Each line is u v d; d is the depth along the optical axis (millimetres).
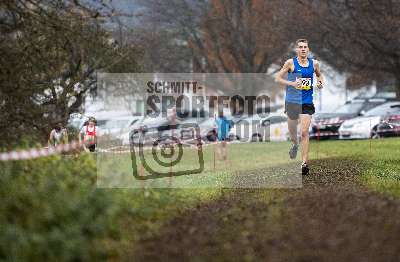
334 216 21703
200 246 19984
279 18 109188
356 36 96438
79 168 28578
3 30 36031
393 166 40500
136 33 85688
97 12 37562
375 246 18266
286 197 26891
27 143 31281
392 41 93812
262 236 20297
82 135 48781
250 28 129875
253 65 130625
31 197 22828
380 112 90688
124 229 22422
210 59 139875
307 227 20625
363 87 136750
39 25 36125
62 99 40594
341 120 88312
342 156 50312
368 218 20953
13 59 35406
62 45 39281
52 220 21312
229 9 131250
